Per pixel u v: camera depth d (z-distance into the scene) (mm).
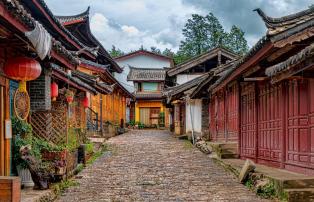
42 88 12711
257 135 15609
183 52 60031
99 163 17891
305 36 9852
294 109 12016
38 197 9156
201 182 13492
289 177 10602
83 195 11297
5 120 9766
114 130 34062
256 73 14031
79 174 14914
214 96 26266
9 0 5973
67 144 13406
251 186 12188
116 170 16031
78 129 17594
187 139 29297
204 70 33594
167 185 12945
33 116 12461
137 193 11648
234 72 15047
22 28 6973
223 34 58594
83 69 26328
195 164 17875
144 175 14914
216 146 19688
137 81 52594
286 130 12641
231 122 21406
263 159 14914
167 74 34031
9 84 10180
